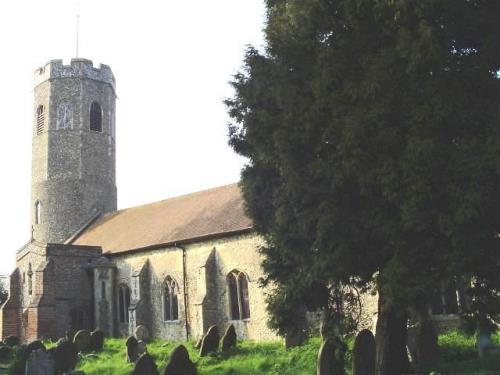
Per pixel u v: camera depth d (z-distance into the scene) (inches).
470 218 361.1
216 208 1037.8
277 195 472.1
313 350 647.8
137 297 1042.1
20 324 1196.5
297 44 450.9
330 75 419.8
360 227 411.2
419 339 503.8
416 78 395.5
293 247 459.8
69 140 1444.4
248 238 887.7
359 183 398.6
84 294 1131.3
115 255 1135.6
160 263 1038.4
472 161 369.1
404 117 397.7
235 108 527.5
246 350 735.1
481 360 513.0
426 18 395.5
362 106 408.2
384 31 417.4
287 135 431.8
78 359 746.2
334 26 446.9
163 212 1198.9
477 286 423.5
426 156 374.3
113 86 1553.9
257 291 860.0
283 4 506.6
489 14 408.5
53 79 1471.5
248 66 491.8
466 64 410.6
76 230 1402.6
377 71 401.1
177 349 466.9
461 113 388.8
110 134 1513.3
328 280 450.3
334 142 415.2
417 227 379.2
